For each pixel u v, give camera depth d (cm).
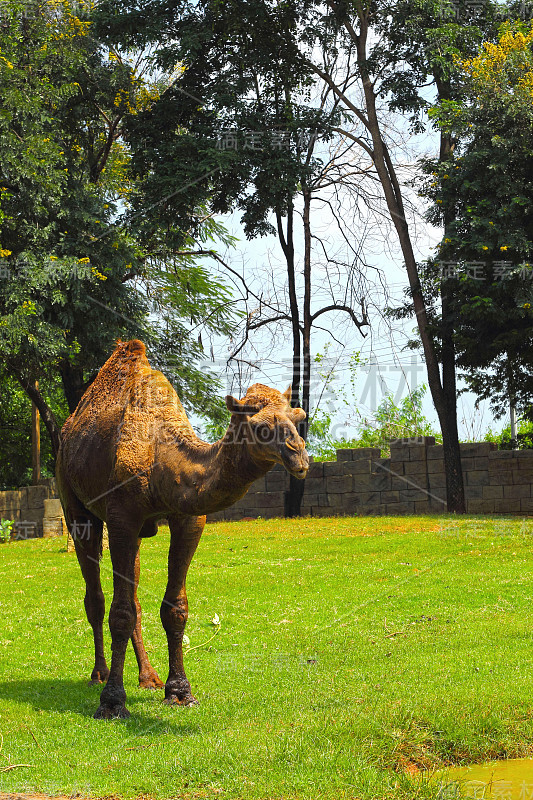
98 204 2284
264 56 2395
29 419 3841
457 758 624
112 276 2252
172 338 2805
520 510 2559
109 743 667
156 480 736
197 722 717
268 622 1195
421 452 2741
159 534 2278
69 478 873
